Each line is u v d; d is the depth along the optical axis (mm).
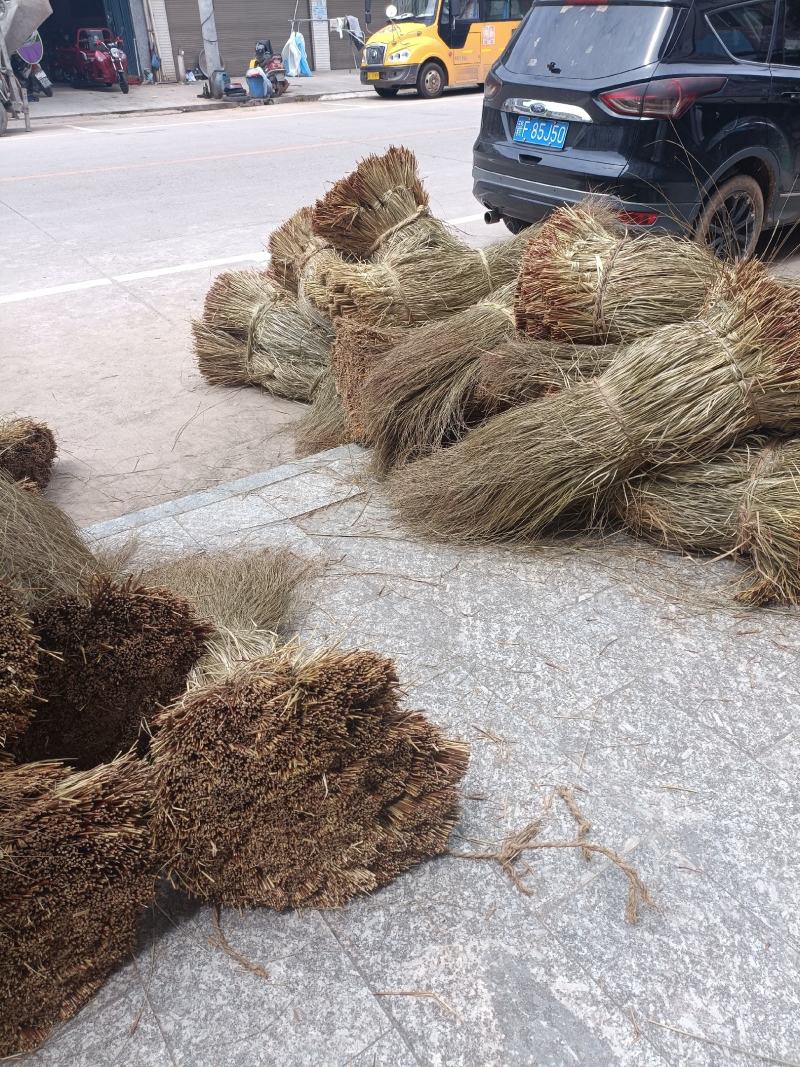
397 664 2717
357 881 1942
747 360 3027
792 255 7137
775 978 1795
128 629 1961
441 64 18375
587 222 3699
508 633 2842
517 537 3334
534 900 1972
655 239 3600
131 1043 1724
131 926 1809
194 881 1898
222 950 1889
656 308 3412
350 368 4043
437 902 1978
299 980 1821
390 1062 1675
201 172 11055
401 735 1905
